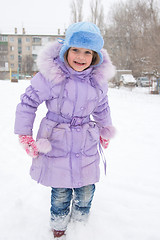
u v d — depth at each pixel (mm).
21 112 1512
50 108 1553
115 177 2533
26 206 1966
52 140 1540
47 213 1896
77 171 1540
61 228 1617
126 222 1837
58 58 1491
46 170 1548
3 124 4449
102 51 1602
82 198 1679
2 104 6652
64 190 1600
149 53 15195
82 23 1426
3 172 2527
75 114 1541
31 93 1501
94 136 1603
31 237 1652
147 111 6930
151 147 3504
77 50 1460
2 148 3236
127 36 25438
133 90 18266
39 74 1498
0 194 2117
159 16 16906
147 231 1745
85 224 1767
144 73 20984
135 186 2371
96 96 1588
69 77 1488
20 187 2242
